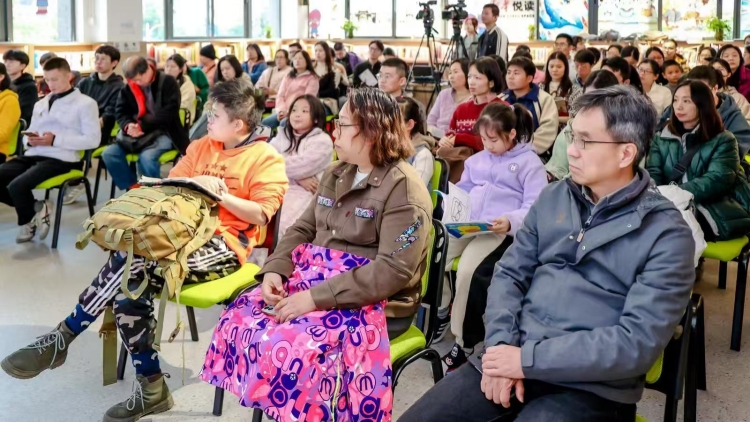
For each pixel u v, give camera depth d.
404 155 2.19
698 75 4.22
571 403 1.67
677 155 3.25
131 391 2.72
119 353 2.98
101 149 5.55
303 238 2.31
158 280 2.40
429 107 6.32
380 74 4.74
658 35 12.34
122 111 5.30
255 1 12.94
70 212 5.30
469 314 2.74
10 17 8.98
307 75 7.04
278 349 1.95
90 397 2.67
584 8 13.17
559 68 5.64
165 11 11.34
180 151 5.38
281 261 2.23
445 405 1.77
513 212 2.85
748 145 3.74
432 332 2.23
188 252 2.38
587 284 1.77
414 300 2.16
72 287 3.80
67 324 2.39
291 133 3.75
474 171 3.16
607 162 1.73
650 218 1.71
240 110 2.78
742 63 7.23
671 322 1.64
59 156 4.55
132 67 5.18
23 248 4.46
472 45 8.88
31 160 4.57
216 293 2.42
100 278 2.37
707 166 3.16
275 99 7.59
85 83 6.14
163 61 10.41
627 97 1.72
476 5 13.30
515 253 1.95
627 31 13.19
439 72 7.21
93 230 2.30
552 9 13.25
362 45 13.34
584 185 1.80
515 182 3.04
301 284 2.14
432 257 2.22
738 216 3.08
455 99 4.88
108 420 2.40
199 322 3.35
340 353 1.98
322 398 1.95
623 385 1.69
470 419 1.76
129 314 2.37
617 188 1.77
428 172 3.24
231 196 2.64
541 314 1.81
